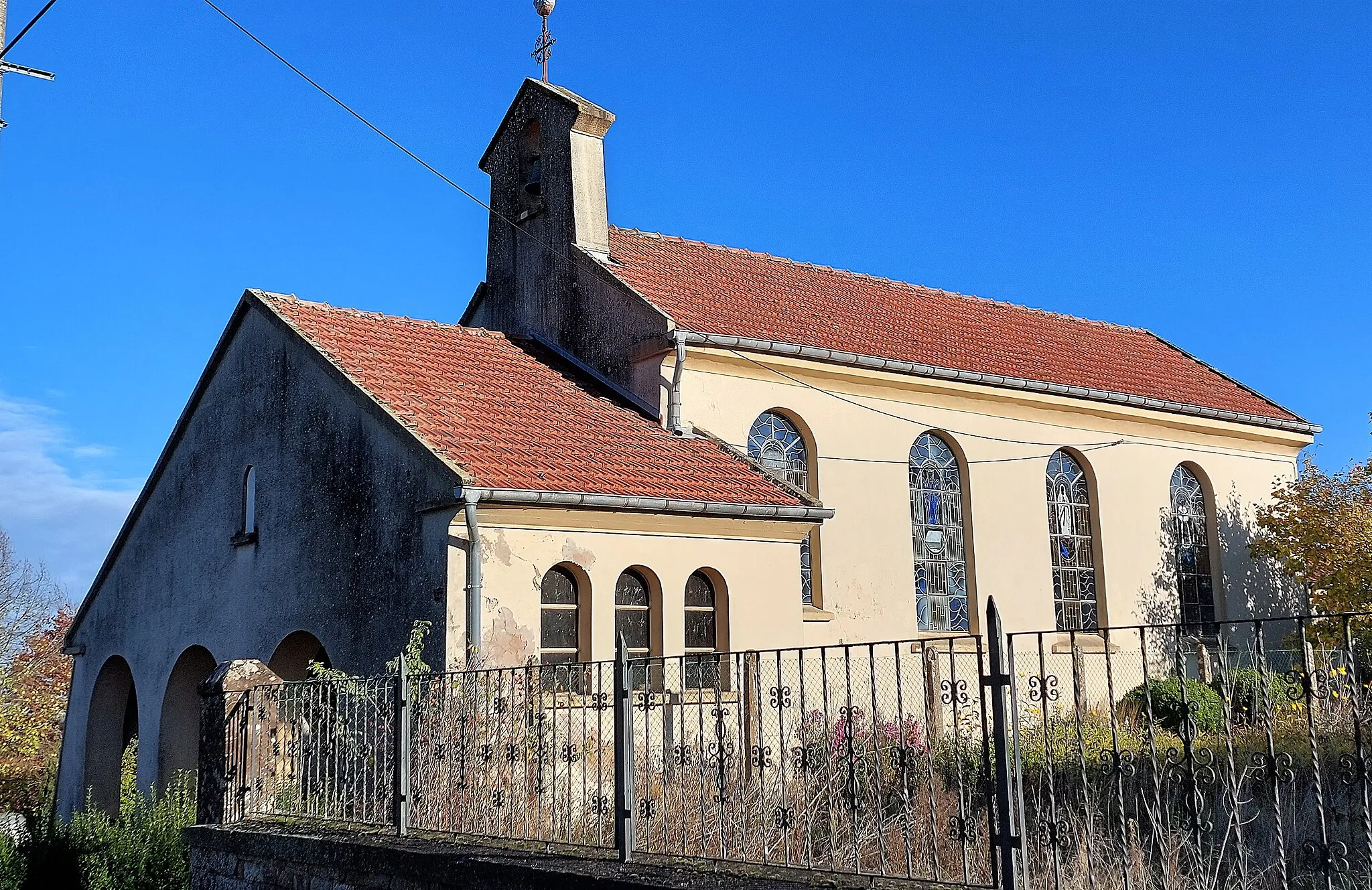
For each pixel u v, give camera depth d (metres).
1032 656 18.41
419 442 13.94
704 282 19.84
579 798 9.09
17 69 12.39
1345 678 7.21
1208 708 8.98
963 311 23.27
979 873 6.71
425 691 9.65
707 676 14.58
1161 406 21.52
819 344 18.41
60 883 16.88
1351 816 7.59
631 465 15.20
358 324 17.80
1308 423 23.58
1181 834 7.22
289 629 16.14
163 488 20.44
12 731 35.12
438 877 7.96
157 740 19.12
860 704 13.87
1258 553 22.19
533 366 18.44
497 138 21.77
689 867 6.81
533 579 13.56
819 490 18.17
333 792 10.20
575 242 19.41
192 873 10.97
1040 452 20.56
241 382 18.33
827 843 6.96
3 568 39.75
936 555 19.34
